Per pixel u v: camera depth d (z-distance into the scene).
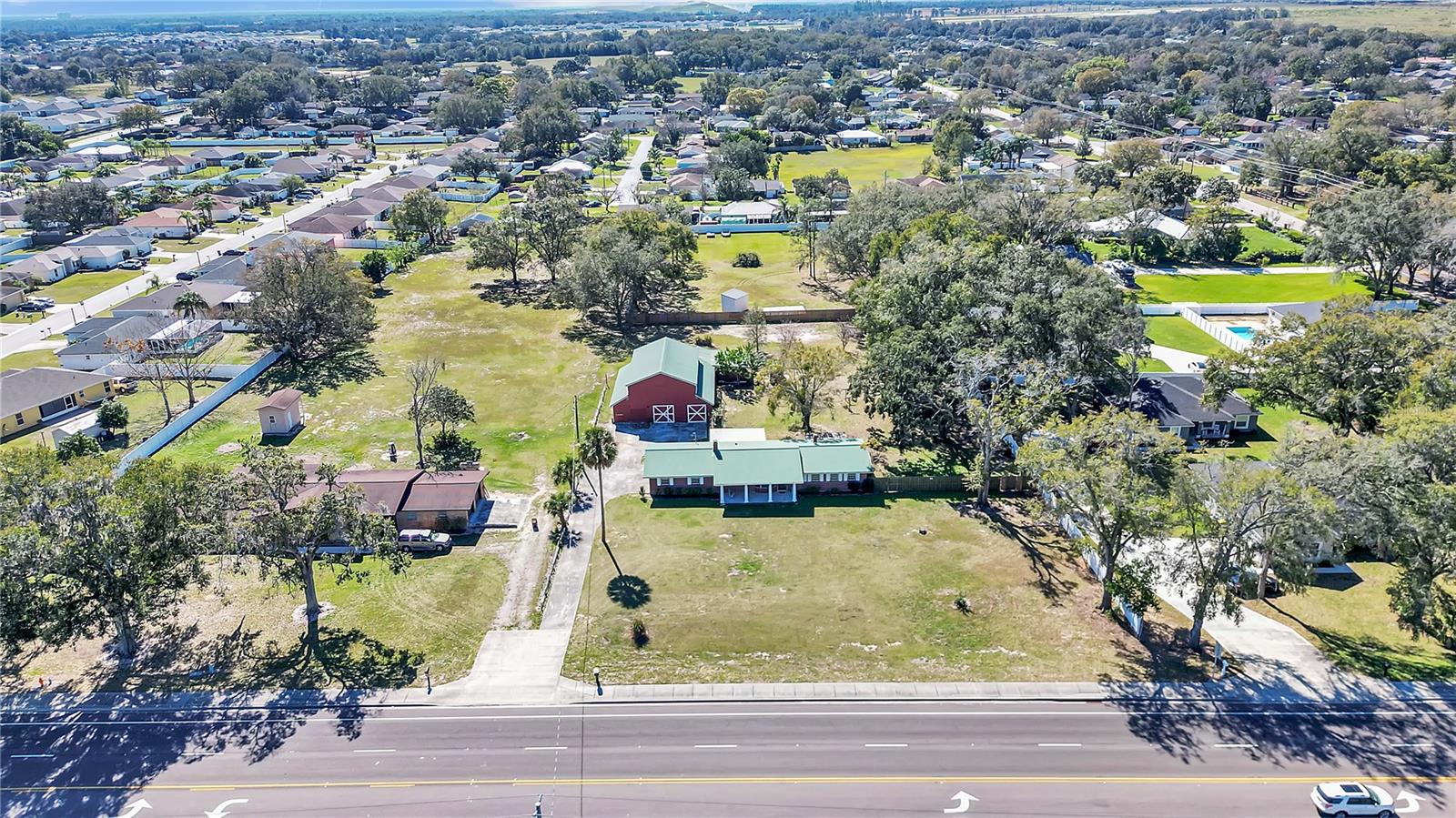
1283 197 184.75
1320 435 69.62
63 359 101.44
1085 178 180.12
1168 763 46.53
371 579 63.16
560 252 131.50
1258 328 113.50
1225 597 52.97
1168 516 54.50
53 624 49.78
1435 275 126.31
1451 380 64.81
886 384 78.38
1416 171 158.62
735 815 43.72
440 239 159.62
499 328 115.81
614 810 44.19
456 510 68.25
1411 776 45.38
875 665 54.34
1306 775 45.62
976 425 72.56
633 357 97.88
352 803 44.59
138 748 48.12
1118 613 58.72
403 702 51.56
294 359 104.88
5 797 44.84
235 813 43.94
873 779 45.88
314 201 192.38
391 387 97.31
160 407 92.25
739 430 82.44
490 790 45.44
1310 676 52.72
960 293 84.12
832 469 74.06
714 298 129.62
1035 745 47.94
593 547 67.06
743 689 52.47
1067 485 56.22
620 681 53.22
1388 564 64.25
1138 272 140.88
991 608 59.59
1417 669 53.12
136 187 193.38
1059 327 77.88
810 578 62.91
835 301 126.81
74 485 50.06
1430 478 56.34
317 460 78.88
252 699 51.72
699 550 66.31
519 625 58.16
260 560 55.25
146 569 52.06
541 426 88.06
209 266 136.25
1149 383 90.06
